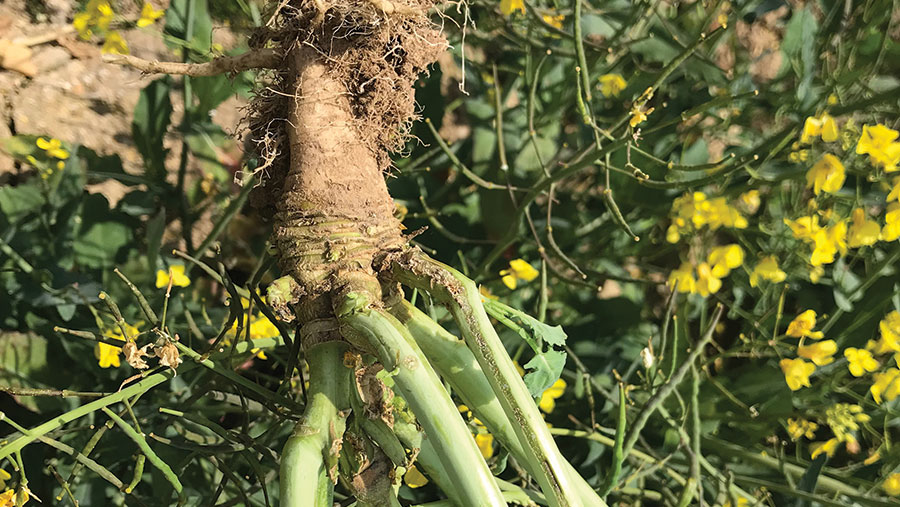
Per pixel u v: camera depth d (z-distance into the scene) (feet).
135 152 1.75
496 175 1.75
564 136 1.86
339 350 1.07
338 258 1.08
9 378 1.41
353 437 1.07
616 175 1.73
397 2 1.09
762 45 2.05
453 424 1.00
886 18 1.66
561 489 1.02
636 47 1.73
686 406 1.62
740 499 1.50
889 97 1.52
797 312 1.75
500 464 1.22
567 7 1.84
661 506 1.63
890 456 1.58
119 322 1.17
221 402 1.49
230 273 1.68
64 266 1.46
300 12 1.09
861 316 1.65
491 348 1.04
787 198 1.72
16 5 1.74
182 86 1.79
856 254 1.63
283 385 1.29
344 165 1.10
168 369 1.21
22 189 1.47
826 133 1.44
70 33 1.76
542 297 1.51
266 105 1.14
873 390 1.53
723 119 1.75
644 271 1.88
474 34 1.77
